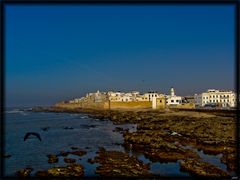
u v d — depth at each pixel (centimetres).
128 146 6091
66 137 8281
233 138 5744
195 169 3888
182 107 18062
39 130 10412
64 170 4028
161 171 4038
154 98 18975
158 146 5544
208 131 6956
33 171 4225
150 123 9969
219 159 4562
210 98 19225
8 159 5103
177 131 7462
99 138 7844
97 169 4094
